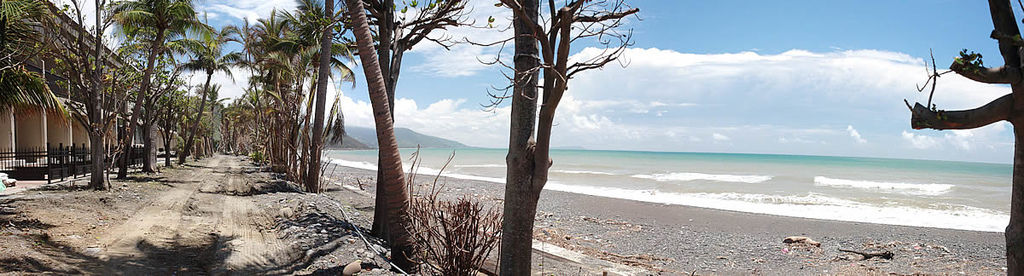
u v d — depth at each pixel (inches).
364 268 237.3
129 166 1000.2
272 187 647.8
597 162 2586.1
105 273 214.7
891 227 534.3
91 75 548.1
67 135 1047.0
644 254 391.5
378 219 337.4
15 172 649.6
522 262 170.9
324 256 257.8
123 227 331.3
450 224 208.8
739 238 470.0
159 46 666.2
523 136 169.9
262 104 1186.0
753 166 2191.2
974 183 1253.1
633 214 619.8
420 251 230.5
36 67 627.2
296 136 815.1
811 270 350.9
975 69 128.0
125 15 559.5
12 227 283.7
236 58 1195.9
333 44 711.1
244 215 409.4
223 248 279.9
